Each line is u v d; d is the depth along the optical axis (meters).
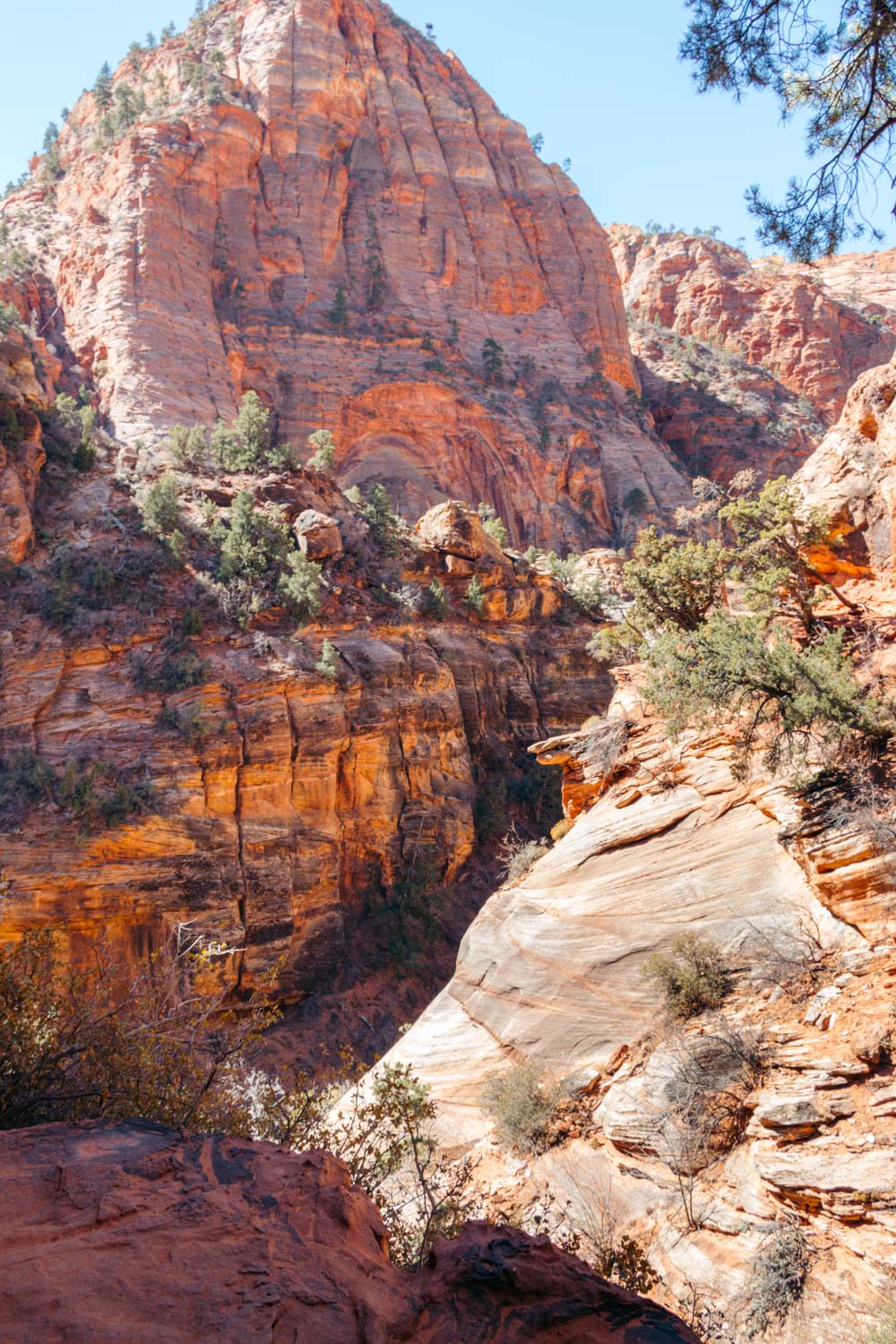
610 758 18.25
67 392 73.75
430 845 38.91
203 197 91.06
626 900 15.23
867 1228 8.68
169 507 40.06
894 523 17.61
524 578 54.50
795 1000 11.53
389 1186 10.75
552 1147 12.67
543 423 95.50
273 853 32.47
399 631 43.50
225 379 79.94
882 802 12.11
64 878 28.03
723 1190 10.23
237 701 34.47
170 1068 6.75
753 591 17.70
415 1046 16.58
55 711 32.81
